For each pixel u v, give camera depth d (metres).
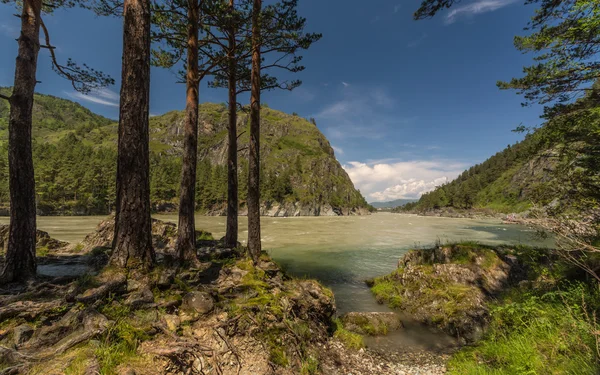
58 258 9.52
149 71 5.32
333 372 5.15
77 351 3.10
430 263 10.67
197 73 7.91
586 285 5.38
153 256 5.30
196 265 7.08
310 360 5.02
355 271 15.19
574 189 6.29
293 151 155.62
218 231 31.98
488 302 7.86
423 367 5.73
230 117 11.28
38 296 4.44
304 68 10.16
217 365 3.83
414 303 9.31
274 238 28.92
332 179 141.75
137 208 5.02
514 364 4.27
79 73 8.46
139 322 3.93
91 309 3.77
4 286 5.27
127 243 4.91
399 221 65.38
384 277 12.45
